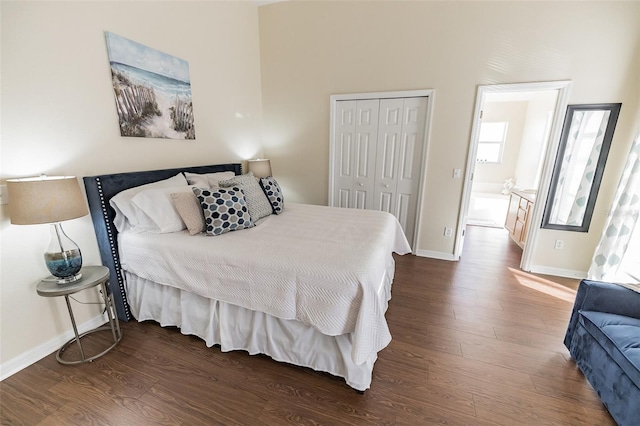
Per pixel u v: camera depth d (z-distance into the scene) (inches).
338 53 129.7
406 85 122.1
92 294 79.0
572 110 103.0
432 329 80.0
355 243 72.2
